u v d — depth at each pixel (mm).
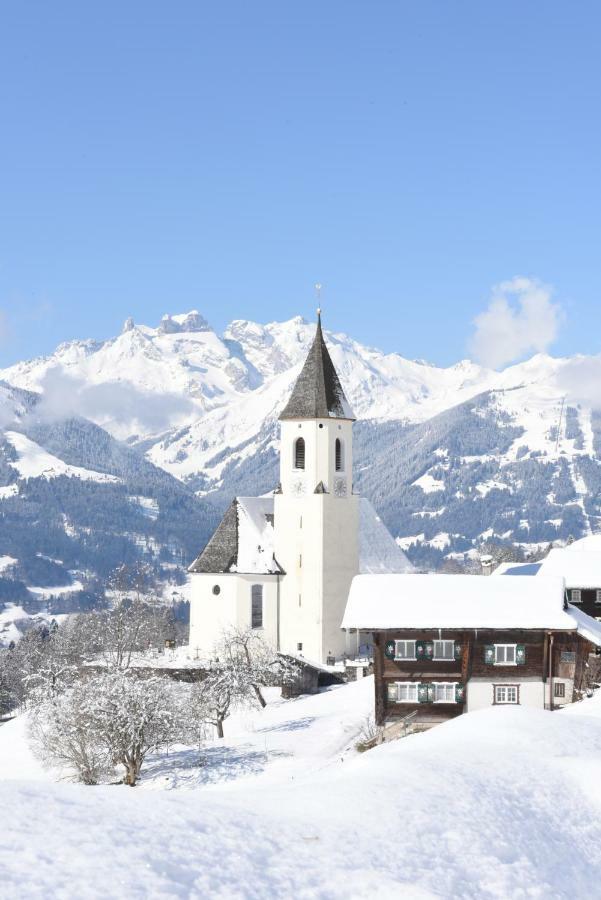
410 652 96250
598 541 148375
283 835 38125
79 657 157000
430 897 34625
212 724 110125
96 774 88812
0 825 34344
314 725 103312
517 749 58562
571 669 94812
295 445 140875
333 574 139375
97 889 30297
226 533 142875
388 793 45250
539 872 39750
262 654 129750
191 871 33062
